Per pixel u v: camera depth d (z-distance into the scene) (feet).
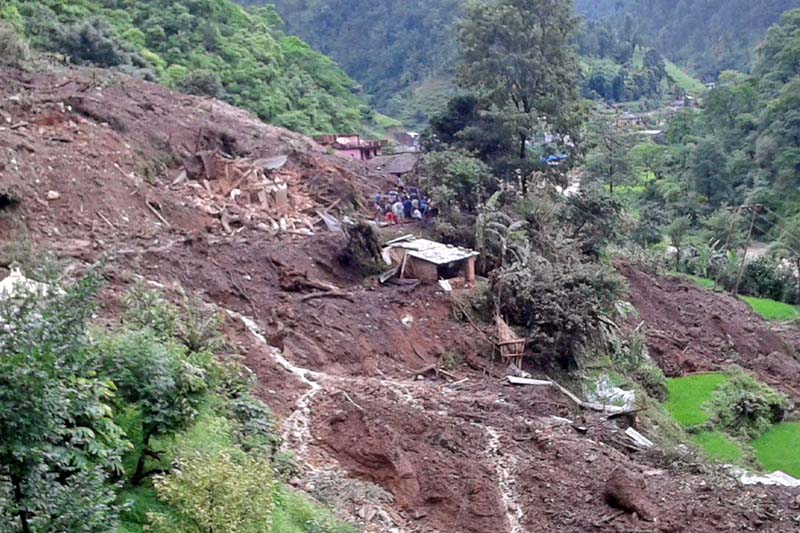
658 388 91.66
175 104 111.14
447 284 81.00
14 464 25.88
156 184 85.35
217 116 113.60
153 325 46.06
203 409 41.83
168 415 36.42
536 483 51.52
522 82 113.60
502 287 80.89
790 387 107.04
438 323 76.38
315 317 69.10
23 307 27.20
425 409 59.41
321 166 107.24
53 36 136.56
